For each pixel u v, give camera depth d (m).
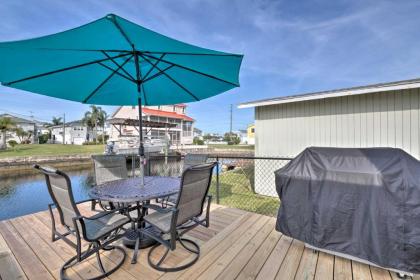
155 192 2.05
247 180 7.53
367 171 1.81
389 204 1.68
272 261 1.98
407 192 1.63
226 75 2.09
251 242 2.33
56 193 1.70
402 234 1.63
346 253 1.88
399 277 1.72
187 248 2.17
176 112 27.38
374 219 1.74
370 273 1.80
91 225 1.82
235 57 1.73
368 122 4.54
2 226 2.71
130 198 1.86
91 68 2.25
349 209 1.85
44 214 3.13
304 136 5.32
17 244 2.27
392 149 1.94
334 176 1.95
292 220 2.16
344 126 4.80
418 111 4.05
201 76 2.40
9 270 1.85
